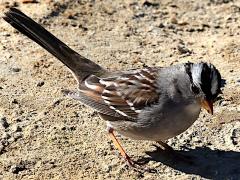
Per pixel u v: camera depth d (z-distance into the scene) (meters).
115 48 15.49
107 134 12.66
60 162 11.92
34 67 14.55
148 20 16.72
